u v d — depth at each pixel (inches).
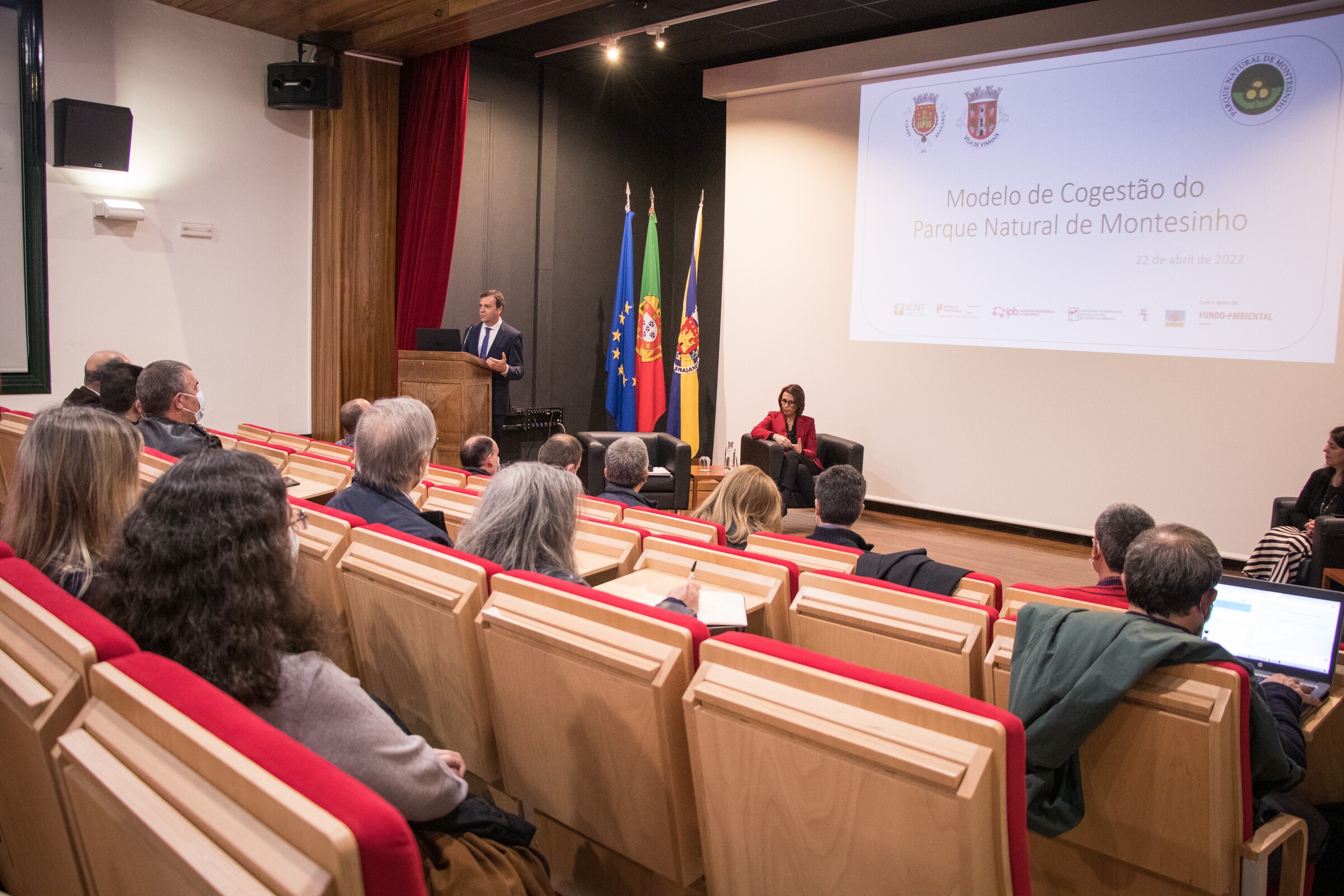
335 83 278.1
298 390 298.2
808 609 87.6
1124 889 69.7
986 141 277.9
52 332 242.5
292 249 291.0
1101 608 87.8
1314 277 229.5
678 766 59.0
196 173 266.2
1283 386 235.5
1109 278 259.4
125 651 43.2
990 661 73.9
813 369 321.1
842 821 48.8
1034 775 63.7
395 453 93.7
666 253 378.0
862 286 306.3
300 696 46.4
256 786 33.5
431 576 72.9
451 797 50.6
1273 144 232.4
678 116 373.7
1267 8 226.7
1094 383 263.6
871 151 300.8
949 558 249.3
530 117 329.7
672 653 57.8
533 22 254.7
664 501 281.0
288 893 30.8
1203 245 244.1
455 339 258.8
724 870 56.7
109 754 38.5
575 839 71.2
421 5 250.1
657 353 348.8
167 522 46.4
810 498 292.7
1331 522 163.9
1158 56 247.4
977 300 283.0
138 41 251.1
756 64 317.4
